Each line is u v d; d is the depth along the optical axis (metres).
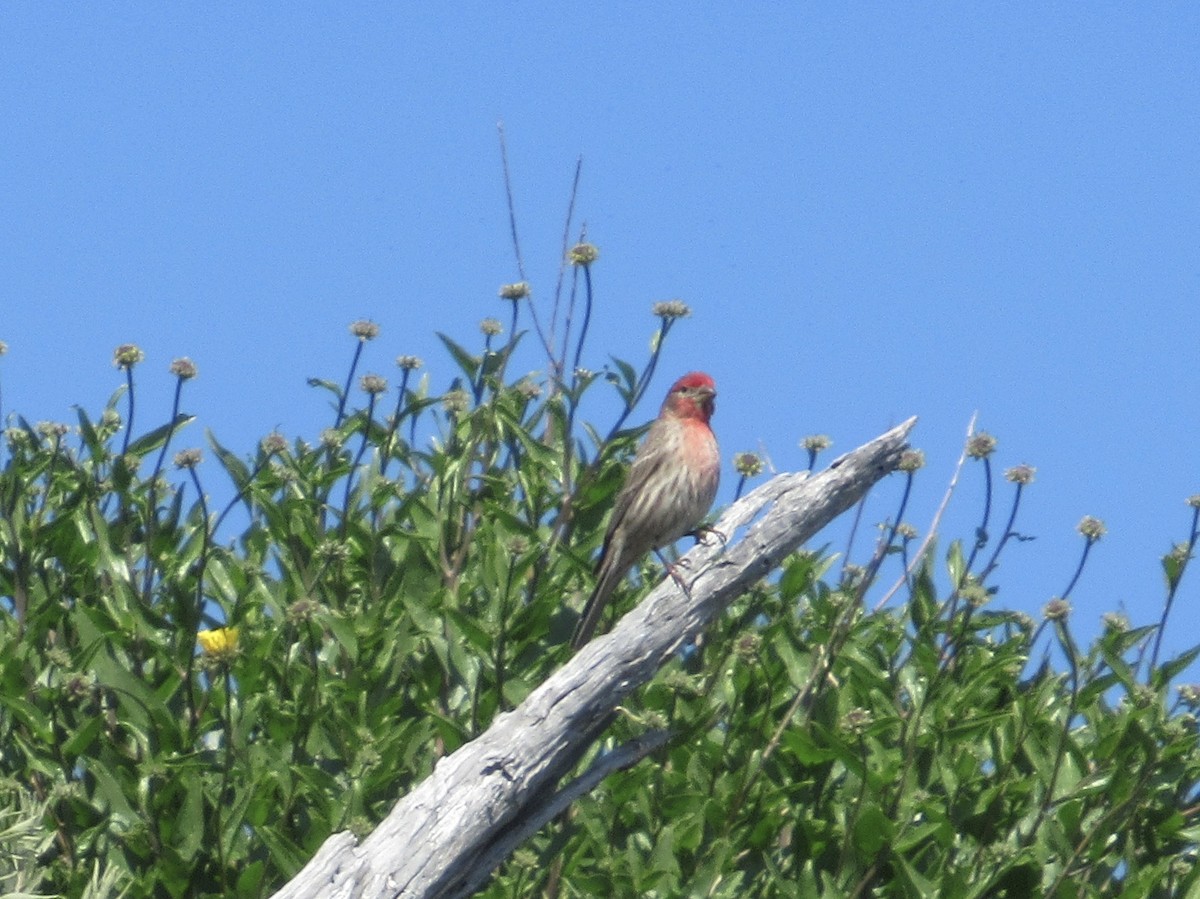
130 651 12.22
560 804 10.10
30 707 11.41
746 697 12.42
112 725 12.02
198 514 13.38
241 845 11.48
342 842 9.55
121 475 12.96
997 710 12.49
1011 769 12.16
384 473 13.62
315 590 12.59
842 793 12.05
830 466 10.69
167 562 13.05
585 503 13.70
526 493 13.55
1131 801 11.70
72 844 11.15
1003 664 12.28
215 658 11.37
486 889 11.28
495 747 9.77
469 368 13.93
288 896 9.38
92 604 12.72
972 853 11.88
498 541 12.52
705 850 11.64
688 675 12.43
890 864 11.56
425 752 11.85
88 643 11.85
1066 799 11.87
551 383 13.88
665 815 11.66
